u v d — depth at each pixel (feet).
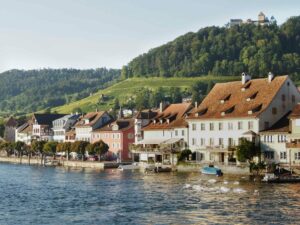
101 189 395.55
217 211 281.95
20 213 292.61
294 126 456.45
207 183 409.08
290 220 255.91
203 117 542.16
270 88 508.53
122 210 294.46
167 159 580.71
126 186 409.90
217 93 564.30
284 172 431.84
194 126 554.46
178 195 345.31
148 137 635.66
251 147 471.21
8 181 483.10
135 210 293.02
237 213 275.18
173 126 589.73
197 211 283.59
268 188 368.68
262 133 479.00
